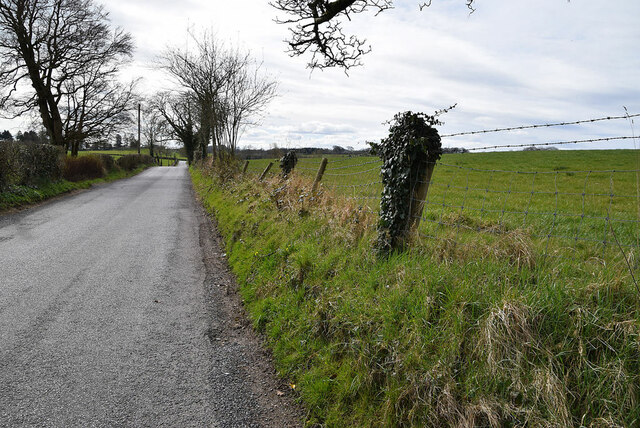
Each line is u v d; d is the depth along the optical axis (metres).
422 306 3.49
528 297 3.13
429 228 5.99
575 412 2.53
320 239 6.02
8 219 11.10
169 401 3.48
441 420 2.78
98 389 3.59
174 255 8.09
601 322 2.83
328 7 7.59
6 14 23.03
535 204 12.25
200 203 16.69
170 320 5.09
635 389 2.48
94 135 28.77
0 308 5.19
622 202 12.49
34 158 16.36
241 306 5.60
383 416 2.97
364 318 3.77
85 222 11.20
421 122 4.80
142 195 18.81
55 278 6.40
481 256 4.14
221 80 22.94
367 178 9.53
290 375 3.89
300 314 4.50
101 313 5.19
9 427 3.05
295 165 10.71
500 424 2.60
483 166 31.16
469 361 2.96
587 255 5.02
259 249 6.88
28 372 3.80
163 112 52.22
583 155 37.16
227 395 3.62
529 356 2.83
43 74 25.23
